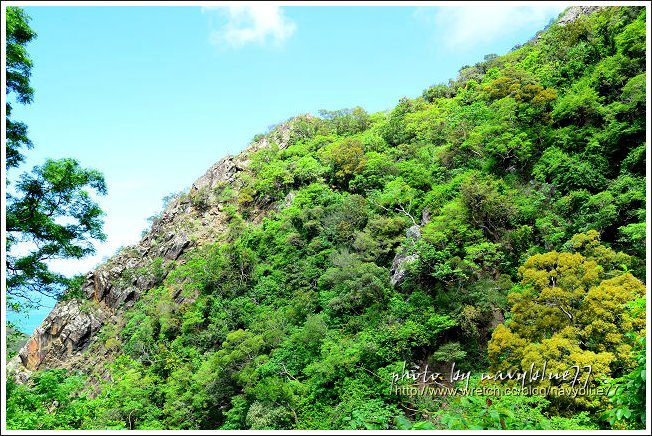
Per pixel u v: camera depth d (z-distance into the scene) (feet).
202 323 134.92
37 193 40.81
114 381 109.70
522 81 115.34
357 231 110.63
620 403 19.43
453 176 105.60
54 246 41.14
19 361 193.06
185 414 92.73
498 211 81.61
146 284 195.52
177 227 217.56
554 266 56.29
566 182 80.53
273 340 93.97
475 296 72.84
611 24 106.42
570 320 51.52
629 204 69.15
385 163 137.80
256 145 255.09
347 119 218.38
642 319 44.29
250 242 160.35
